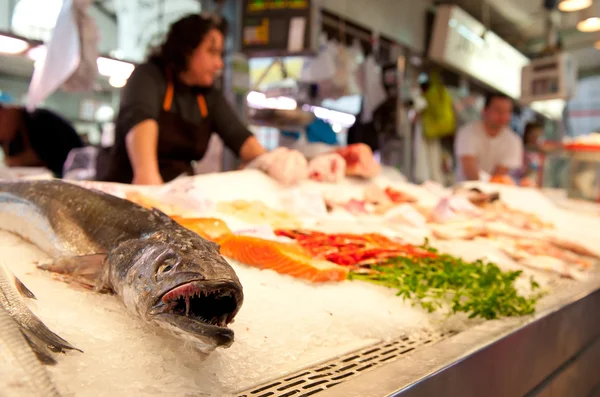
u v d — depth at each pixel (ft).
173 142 10.82
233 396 3.17
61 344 2.92
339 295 5.05
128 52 15.84
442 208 9.40
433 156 23.86
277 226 7.04
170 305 3.19
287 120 14.17
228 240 5.46
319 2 16.01
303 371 3.69
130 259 3.67
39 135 15.87
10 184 5.45
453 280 5.89
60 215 4.71
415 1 22.08
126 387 2.90
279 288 4.94
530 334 5.19
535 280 7.09
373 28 19.35
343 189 9.58
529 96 25.30
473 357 4.15
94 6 17.39
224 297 3.32
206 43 10.15
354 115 22.38
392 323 4.73
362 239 6.91
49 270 4.23
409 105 21.83
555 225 11.59
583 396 6.88
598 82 38.37
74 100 19.02
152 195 6.68
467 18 23.08
